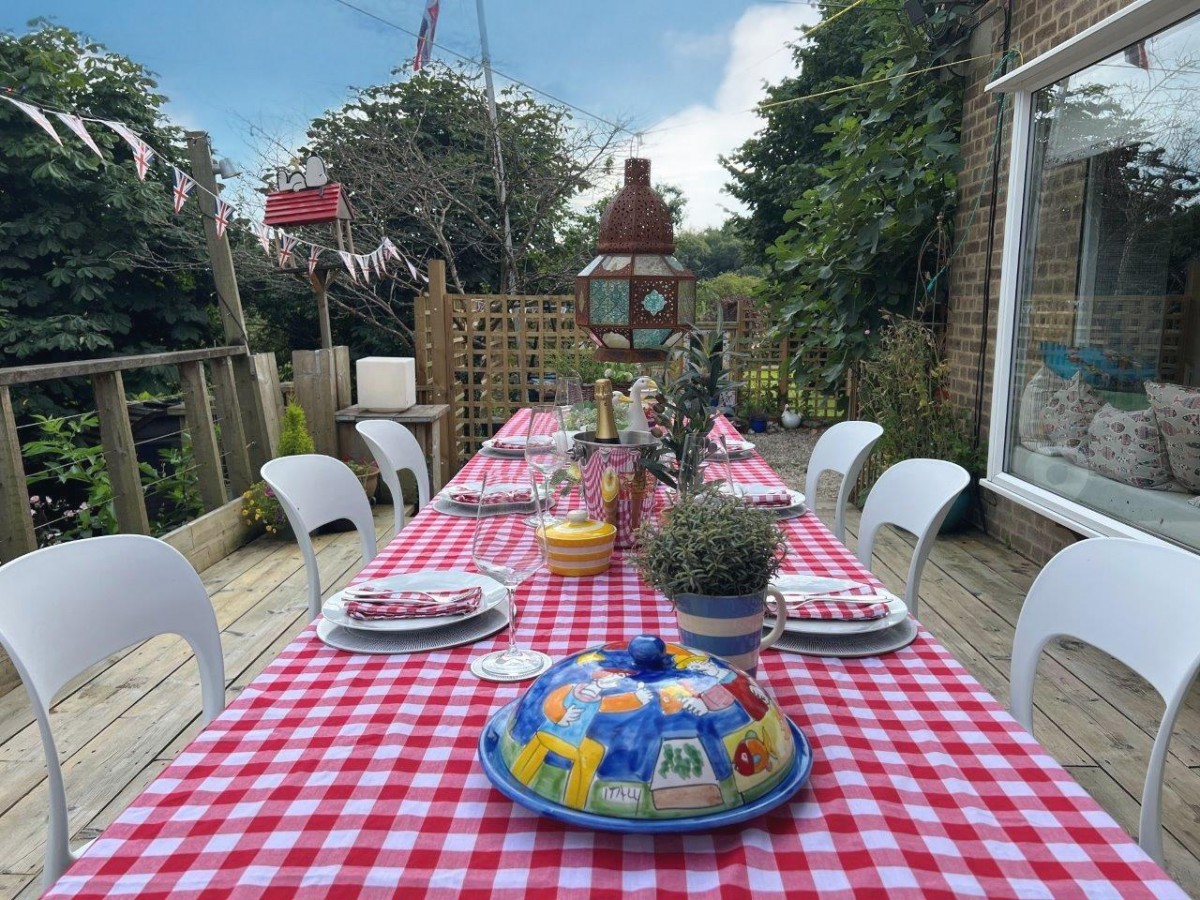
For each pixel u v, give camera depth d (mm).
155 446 7633
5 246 9461
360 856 785
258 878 753
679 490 1625
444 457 6137
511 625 1279
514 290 11445
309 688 1161
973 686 1165
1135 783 2188
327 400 5180
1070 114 3441
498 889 740
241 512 4441
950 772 934
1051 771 938
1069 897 728
